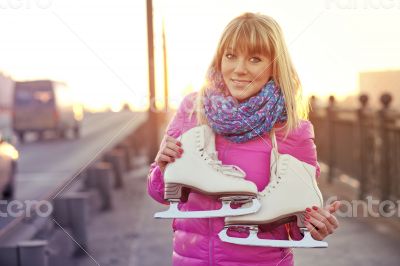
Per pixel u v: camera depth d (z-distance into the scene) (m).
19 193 6.52
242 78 1.43
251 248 1.43
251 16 1.46
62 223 3.79
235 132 1.43
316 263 3.09
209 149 1.42
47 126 11.84
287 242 1.39
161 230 3.71
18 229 3.02
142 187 7.21
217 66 1.48
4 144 6.56
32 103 11.48
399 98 4.22
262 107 1.42
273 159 1.42
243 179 1.39
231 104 1.42
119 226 4.33
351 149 4.80
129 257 3.14
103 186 5.73
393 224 3.87
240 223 1.40
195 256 1.47
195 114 1.45
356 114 4.62
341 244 3.53
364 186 4.46
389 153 4.51
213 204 1.43
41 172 8.25
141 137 11.04
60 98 12.29
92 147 10.20
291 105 1.44
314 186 1.41
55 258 3.05
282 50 1.44
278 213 1.39
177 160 1.41
